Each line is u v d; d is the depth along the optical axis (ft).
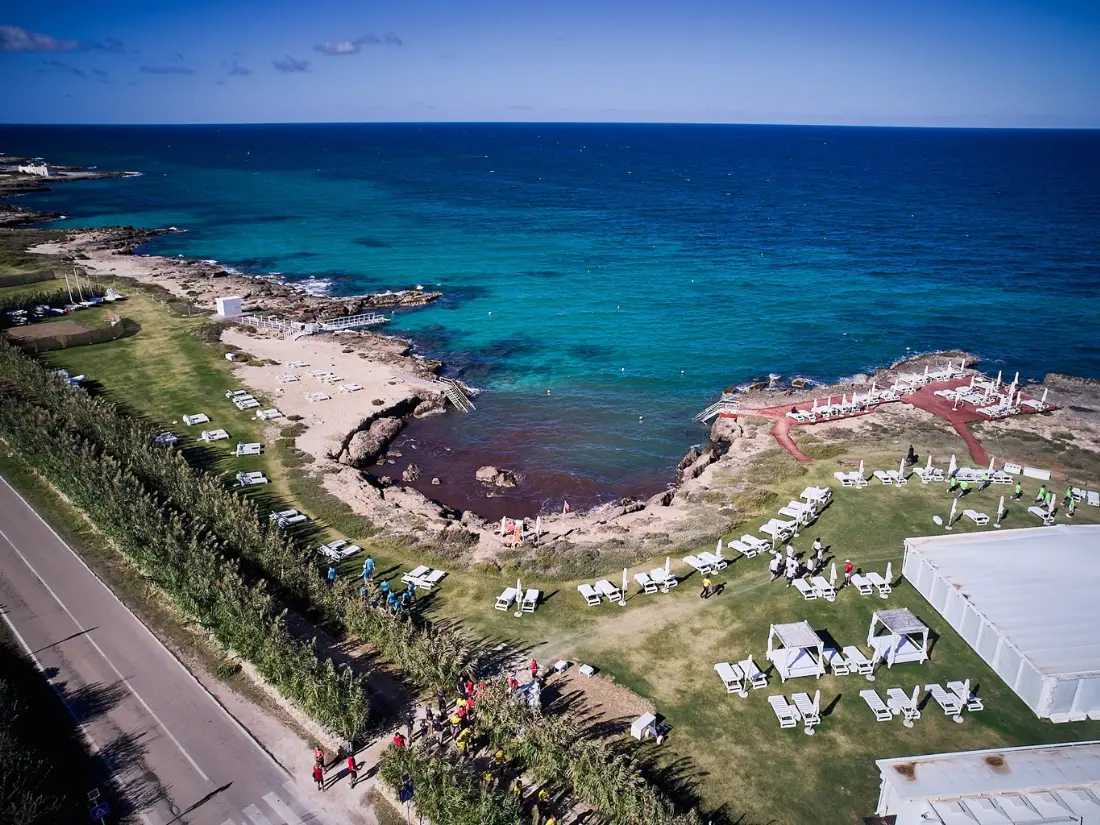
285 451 199.21
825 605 136.56
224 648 120.57
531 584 144.77
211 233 534.78
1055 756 92.32
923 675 119.34
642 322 337.31
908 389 238.68
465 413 244.42
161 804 93.09
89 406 194.80
